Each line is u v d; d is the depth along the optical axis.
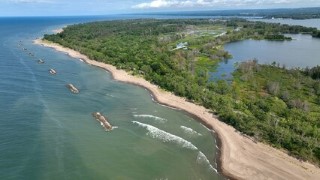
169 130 90.12
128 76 145.25
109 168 69.94
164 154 76.94
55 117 93.69
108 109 103.88
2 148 74.25
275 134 82.31
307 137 82.25
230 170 71.06
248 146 80.81
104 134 85.38
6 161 69.44
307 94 124.88
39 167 68.38
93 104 107.62
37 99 108.12
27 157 71.56
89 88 126.19
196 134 88.31
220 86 124.12
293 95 121.88
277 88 124.56
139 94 121.44
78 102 108.62
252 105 104.56
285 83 138.12
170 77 133.38
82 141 80.50
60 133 83.75
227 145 81.56
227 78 143.88
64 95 115.00
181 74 139.50
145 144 81.19
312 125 90.94
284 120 91.81
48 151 74.69
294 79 142.50
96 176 66.81
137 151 77.62
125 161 73.06
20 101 104.81
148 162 73.19
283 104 109.31
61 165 69.62
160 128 91.12
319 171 70.44
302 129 85.69
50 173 66.62
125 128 89.88
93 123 91.81
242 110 101.56
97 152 75.94
